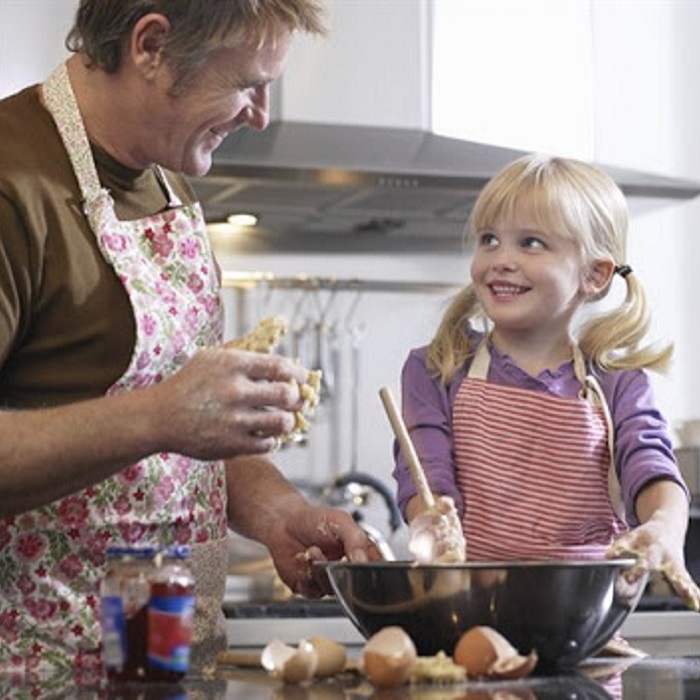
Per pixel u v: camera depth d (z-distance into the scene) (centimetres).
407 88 471
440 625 213
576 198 307
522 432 300
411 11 473
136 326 249
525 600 211
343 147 462
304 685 207
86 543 250
